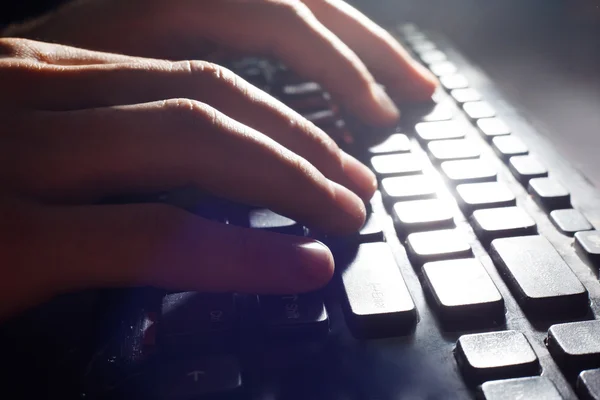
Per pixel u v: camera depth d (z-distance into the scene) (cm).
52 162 18
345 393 15
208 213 20
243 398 15
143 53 28
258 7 27
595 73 32
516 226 19
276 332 16
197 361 15
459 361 15
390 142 24
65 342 16
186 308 17
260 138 19
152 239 17
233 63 31
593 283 17
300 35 26
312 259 17
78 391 15
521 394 14
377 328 16
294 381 15
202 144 19
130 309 17
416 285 18
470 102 26
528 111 26
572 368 15
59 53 23
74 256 17
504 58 35
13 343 16
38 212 18
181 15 27
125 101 21
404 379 15
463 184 21
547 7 40
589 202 20
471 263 18
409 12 40
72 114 19
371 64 28
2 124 19
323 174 21
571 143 24
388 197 20
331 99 27
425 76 27
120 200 20
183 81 21
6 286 17
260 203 19
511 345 15
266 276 17
